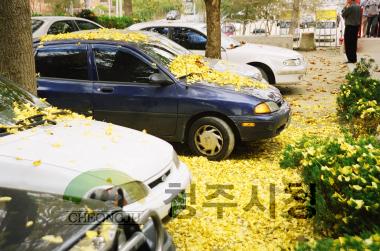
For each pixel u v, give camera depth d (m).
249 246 4.45
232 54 12.06
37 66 7.51
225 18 23.48
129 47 7.24
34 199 3.31
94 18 19.42
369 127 7.12
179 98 6.91
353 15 16.06
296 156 5.02
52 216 3.02
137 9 40.19
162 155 4.42
